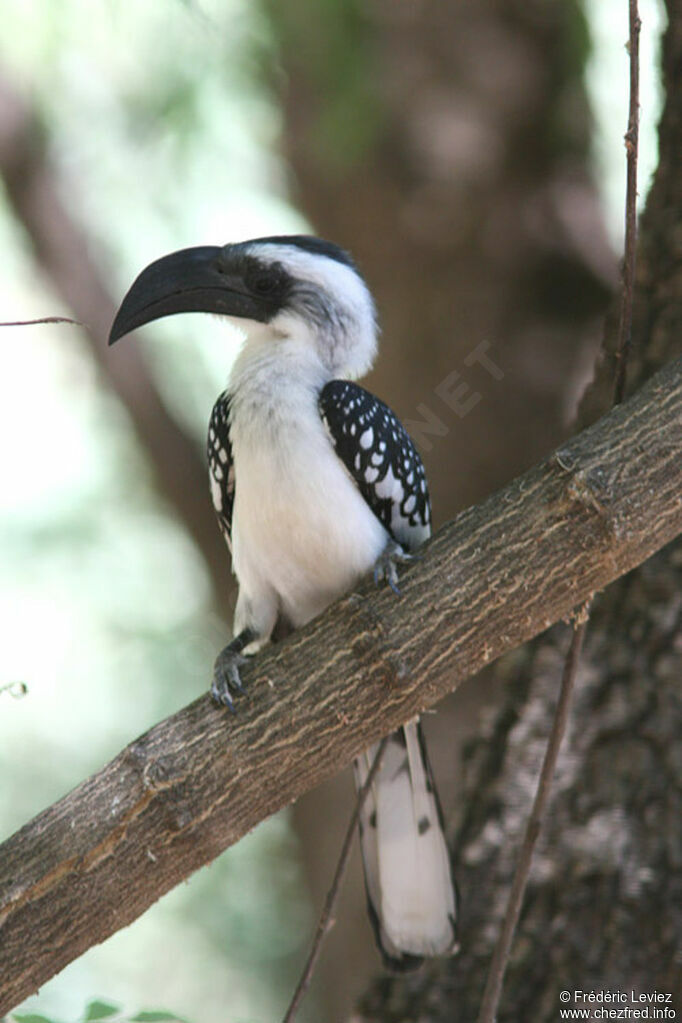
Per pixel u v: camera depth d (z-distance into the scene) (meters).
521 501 5.09
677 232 6.98
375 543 6.13
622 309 5.39
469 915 6.58
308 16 10.99
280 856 14.08
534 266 11.62
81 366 15.70
